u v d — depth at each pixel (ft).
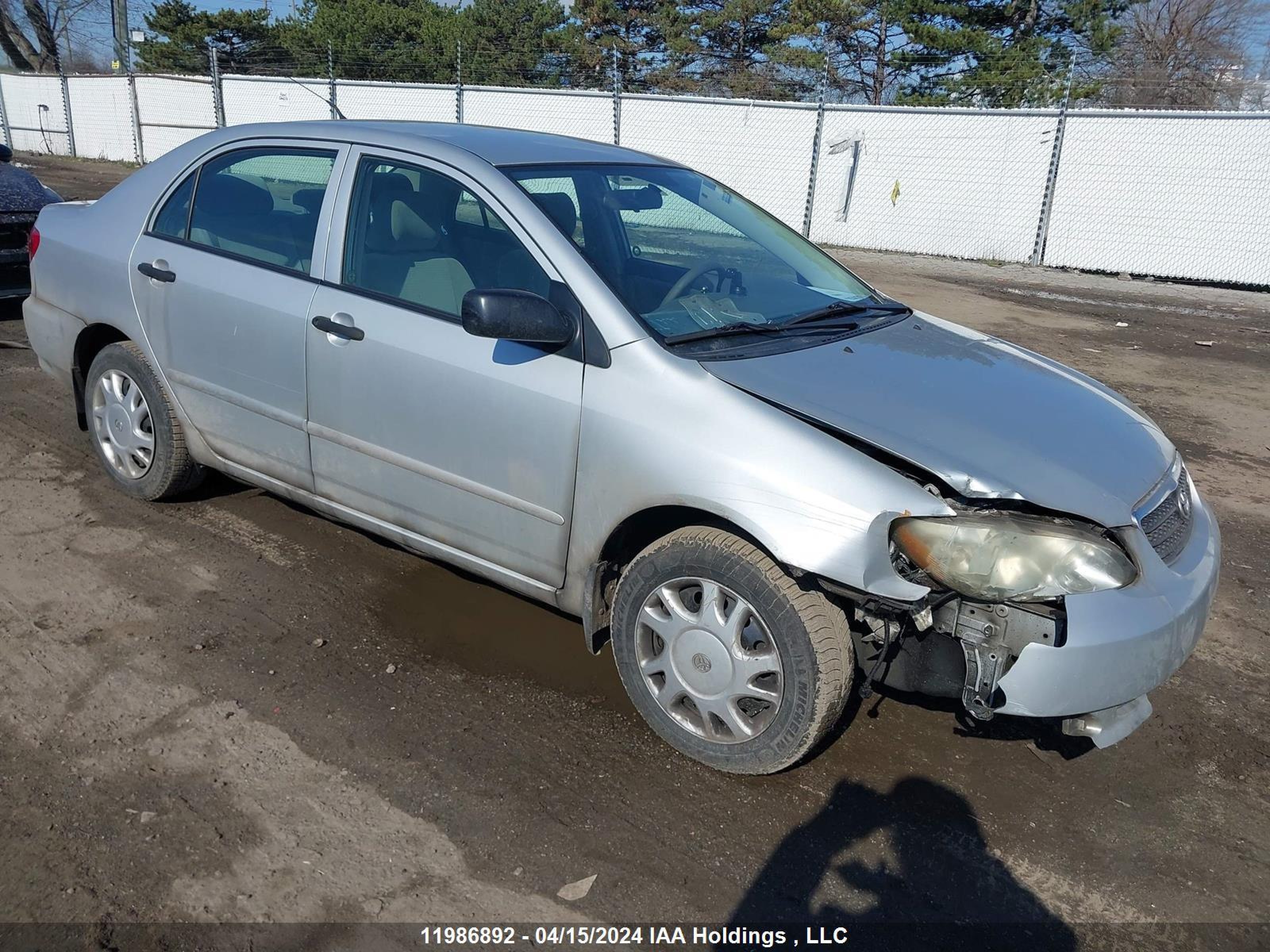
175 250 13.30
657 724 10.03
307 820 8.81
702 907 8.18
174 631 11.65
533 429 9.96
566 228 10.46
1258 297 46.52
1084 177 51.47
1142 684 8.70
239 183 12.95
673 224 12.07
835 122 55.47
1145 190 50.52
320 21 96.37
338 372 11.41
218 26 105.60
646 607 9.85
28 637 11.30
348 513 12.16
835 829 9.18
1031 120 51.62
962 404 9.65
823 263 13.50
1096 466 9.14
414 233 11.14
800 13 95.20
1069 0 85.46
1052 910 8.43
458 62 60.75
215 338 12.73
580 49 102.06
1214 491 18.99
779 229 13.88
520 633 12.12
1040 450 9.07
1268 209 48.47
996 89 78.48
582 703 10.80
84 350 15.12
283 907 7.87
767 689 9.34
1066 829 9.43
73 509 14.65
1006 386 10.43
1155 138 49.70
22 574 12.68
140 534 13.99
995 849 9.10
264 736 9.89
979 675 8.63
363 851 8.51
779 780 9.80
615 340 9.59
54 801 8.80
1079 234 52.29
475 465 10.51
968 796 9.79
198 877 8.10
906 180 55.01
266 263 12.35
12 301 24.67
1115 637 8.36
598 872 8.47
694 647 9.58
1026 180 52.65
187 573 13.01
